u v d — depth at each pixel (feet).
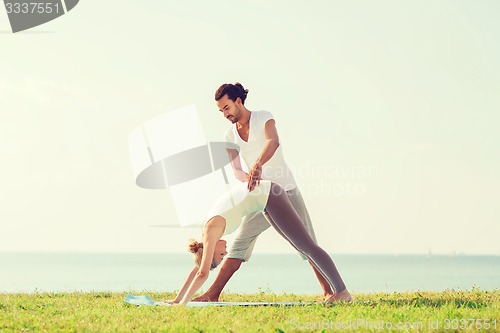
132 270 163.32
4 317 20.98
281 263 204.74
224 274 25.54
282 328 18.94
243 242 25.52
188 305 23.58
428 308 22.31
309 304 23.97
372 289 107.86
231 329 18.78
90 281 124.57
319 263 24.71
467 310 21.72
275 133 24.59
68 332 18.83
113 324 19.76
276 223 24.50
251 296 28.73
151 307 23.11
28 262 203.31
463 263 203.82
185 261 209.36
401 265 195.62
